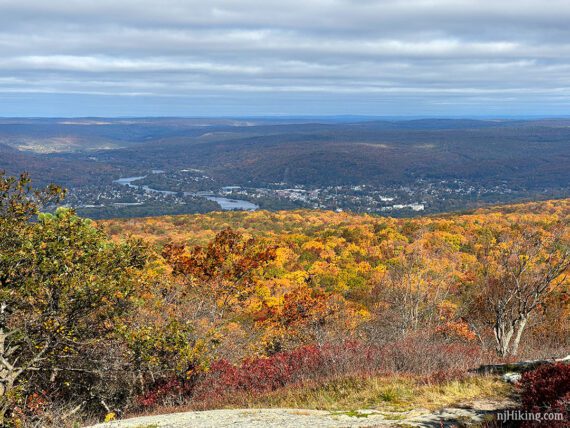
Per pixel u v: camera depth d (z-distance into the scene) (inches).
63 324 396.8
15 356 447.2
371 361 446.9
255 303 1061.8
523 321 568.4
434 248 1610.5
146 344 440.1
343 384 374.6
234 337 654.5
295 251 2128.4
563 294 760.3
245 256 674.2
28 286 373.4
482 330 731.4
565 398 236.1
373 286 1358.3
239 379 455.8
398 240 2124.8
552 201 3567.9
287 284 1476.4
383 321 863.7
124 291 442.6
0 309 390.6
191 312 605.6
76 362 456.4
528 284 575.5
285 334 777.6
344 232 2566.4
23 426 381.1
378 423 272.8
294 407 351.6
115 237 2455.7
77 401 467.5
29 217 414.3
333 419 294.2
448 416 275.3
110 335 440.5
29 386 426.9
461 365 419.8
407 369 426.9
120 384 494.0
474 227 2310.5
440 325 763.4
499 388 326.0
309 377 431.2
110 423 344.2
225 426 298.8
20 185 410.9
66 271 393.4
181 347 459.2
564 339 719.1
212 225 3489.2
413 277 957.8
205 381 470.6
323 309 842.8
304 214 4249.5
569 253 563.5
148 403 458.6
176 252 675.4
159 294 583.2
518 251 629.6
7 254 378.0
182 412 370.0
